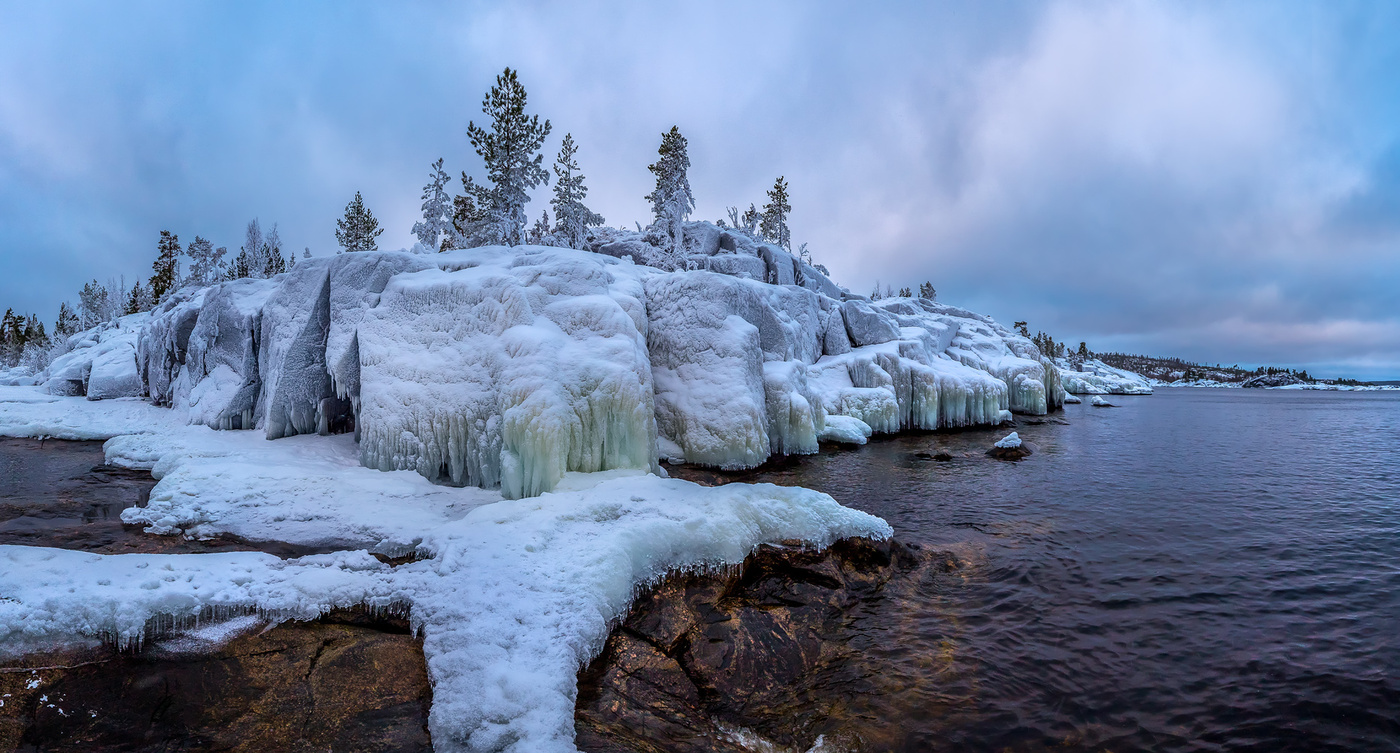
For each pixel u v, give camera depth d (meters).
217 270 36.34
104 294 54.12
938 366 24.81
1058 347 83.50
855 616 6.12
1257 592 6.88
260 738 3.55
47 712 3.57
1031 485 12.73
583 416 9.12
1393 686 4.86
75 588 4.32
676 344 13.97
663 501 7.24
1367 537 9.16
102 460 10.92
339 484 8.39
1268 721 4.42
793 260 31.47
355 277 11.23
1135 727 4.35
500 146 23.47
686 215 31.73
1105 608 6.40
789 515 7.37
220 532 6.78
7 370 37.75
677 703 4.55
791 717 4.49
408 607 4.98
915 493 11.68
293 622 4.75
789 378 15.57
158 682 3.95
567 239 29.41
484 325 9.85
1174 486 13.10
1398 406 51.81
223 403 12.80
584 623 4.82
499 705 3.74
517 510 6.80
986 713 4.51
